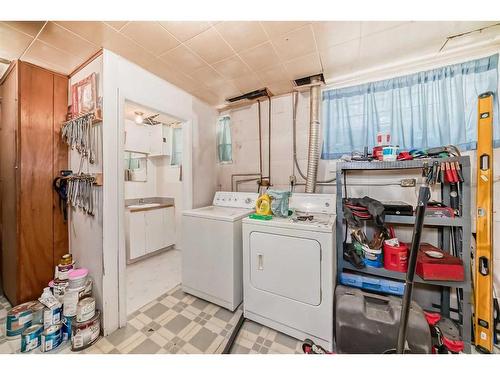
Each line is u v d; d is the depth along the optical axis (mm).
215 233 1804
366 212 1557
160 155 3377
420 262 1388
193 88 2236
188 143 2352
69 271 1598
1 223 1984
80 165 1735
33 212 1708
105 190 1489
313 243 1361
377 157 1603
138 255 2811
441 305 1613
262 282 1547
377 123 1883
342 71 1920
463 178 1332
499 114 1484
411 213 1491
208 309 1771
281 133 2430
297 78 2037
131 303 1862
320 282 1343
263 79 2057
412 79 1768
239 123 2707
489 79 1523
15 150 1679
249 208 2207
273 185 2479
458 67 1612
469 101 1582
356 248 1622
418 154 1523
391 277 1469
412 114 1758
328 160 2121
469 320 1301
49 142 1783
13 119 1707
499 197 1481
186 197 2348
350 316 1257
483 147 1362
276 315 1493
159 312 1732
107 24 1313
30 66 1691
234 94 2404
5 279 1914
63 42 1472
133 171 3305
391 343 1166
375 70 1876
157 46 1536
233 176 2750
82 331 1352
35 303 1594
